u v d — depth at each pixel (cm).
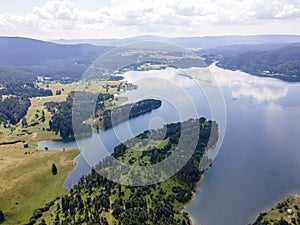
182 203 9600
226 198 10062
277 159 13000
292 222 8938
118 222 8069
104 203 8850
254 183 11069
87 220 8388
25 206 10281
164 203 9225
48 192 11075
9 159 13962
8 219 9662
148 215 8400
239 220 9162
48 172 12288
